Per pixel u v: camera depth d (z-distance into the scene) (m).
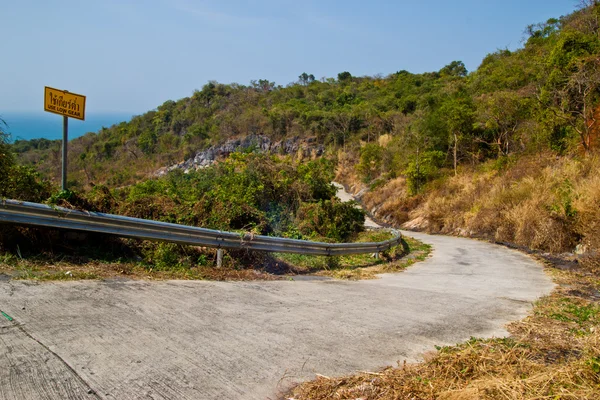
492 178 26.41
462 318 5.83
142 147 88.31
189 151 77.38
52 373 3.25
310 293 6.87
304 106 82.88
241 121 78.25
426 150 37.22
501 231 19.19
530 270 11.33
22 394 2.93
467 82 52.34
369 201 40.69
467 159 34.75
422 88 71.25
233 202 11.75
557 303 6.86
